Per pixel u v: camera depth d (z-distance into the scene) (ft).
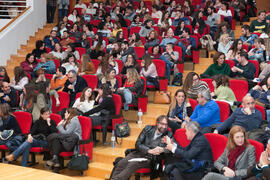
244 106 16.61
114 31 36.29
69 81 24.16
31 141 19.02
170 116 19.21
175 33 32.76
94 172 18.76
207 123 17.66
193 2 44.52
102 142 21.57
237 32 35.63
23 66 28.27
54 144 18.83
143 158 16.58
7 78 24.53
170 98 24.16
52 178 14.89
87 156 18.84
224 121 16.87
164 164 15.97
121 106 23.20
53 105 23.50
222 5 36.50
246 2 38.50
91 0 44.86
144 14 38.14
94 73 27.32
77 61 29.63
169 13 39.96
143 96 22.81
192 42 28.66
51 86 25.31
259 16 31.58
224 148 14.88
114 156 19.20
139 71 25.49
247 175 13.43
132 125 22.04
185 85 20.75
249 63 23.21
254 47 26.37
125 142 20.45
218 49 28.25
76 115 19.57
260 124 16.48
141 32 34.37
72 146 18.76
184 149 15.56
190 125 15.29
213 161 15.15
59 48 31.19
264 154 13.09
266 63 23.56
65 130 19.31
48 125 19.79
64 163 20.34
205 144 15.01
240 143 13.87
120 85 24.36
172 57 26.35
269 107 19.29
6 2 38.65
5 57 33.17
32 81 23.12
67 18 39.29
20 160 20.90
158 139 16.93
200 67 28.17
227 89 19.88
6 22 36.52
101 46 30.50
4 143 19.62
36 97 21.65
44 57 28.35
